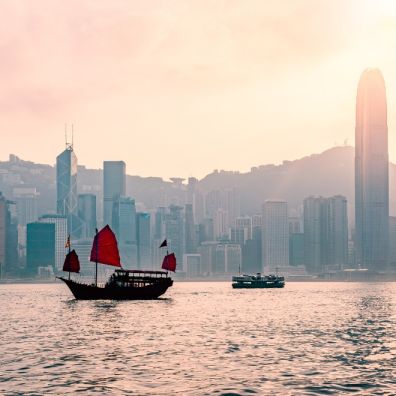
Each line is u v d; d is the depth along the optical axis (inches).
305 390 2082.9
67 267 7263.8
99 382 2212.1
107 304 6875.0
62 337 3673.7
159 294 7554.1
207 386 2143.2
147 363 2637.8
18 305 7667.3
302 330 4128.9
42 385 2162.9
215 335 3784.5
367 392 2054.6
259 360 2728.8
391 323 4697.3
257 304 7628.0
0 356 2859.3
